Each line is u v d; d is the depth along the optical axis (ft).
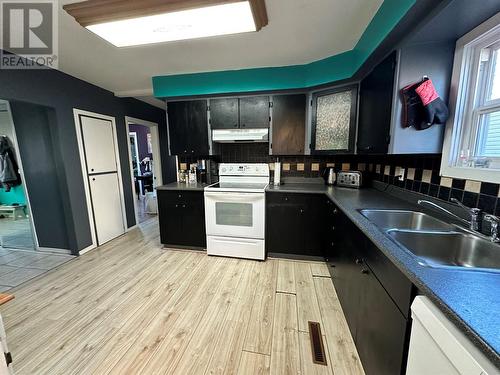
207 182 10.48
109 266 8.64
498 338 1.81
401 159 6.87
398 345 3.02
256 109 9.07
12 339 5.29
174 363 4.66
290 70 8.33
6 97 6.79
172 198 9.57
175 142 9.91
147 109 14.15
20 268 8.55
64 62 7.64
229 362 4.67
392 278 3.23
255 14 4.71
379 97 5.99
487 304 2.21
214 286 7.26
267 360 4.70
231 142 10.17
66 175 8.96
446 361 2.09
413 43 4.88
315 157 9.79
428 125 4.95
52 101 8.26
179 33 5.37
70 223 9.37
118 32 5.28
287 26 5.68
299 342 5.12
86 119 9.77
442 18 3.95
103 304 6.47
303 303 6.40
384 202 6.28
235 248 9.05
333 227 7.12
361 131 7.39
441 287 2.46
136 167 22.54
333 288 7.06
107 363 4.66
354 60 6.97
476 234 3.97
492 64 4.35
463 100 4.71
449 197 4.95
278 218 8.73
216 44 6.57
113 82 9.86
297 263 8.68
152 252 9.84
